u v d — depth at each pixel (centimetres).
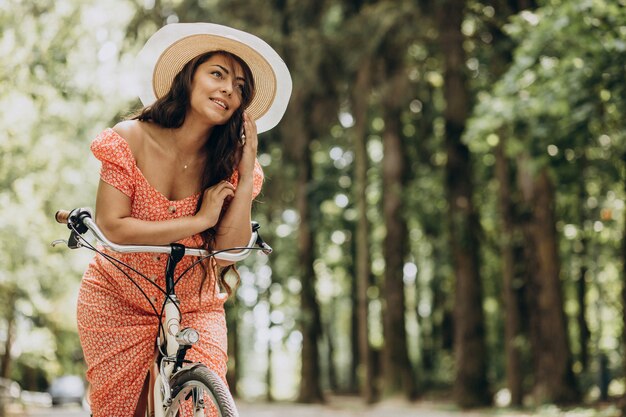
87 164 2097
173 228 342
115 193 344
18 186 1869
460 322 2348
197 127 355
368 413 2069
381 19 2233
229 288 382
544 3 1538
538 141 1636
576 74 1340
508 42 2070
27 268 2028
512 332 2345
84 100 1861
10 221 1877
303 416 1897
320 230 3325
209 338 357
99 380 350
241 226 363
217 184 356
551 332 2105
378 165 3206
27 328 2959
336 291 4366
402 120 2703
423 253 3441
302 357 2995
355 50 2320
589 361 3052
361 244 2794
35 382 4166
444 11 2203
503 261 2378
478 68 2359
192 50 358
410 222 2989
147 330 352
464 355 2323
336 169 3206
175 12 2303
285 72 370
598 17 1319
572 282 3030
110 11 2077
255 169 385
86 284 357
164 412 335
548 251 2130
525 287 2338
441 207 2756
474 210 2383
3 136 1775
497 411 2084
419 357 3866
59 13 1731
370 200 3312
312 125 2608
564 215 2347
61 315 2817
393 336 2664
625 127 1384
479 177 2708
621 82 1323
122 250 331
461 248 2367
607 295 3106
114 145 343
